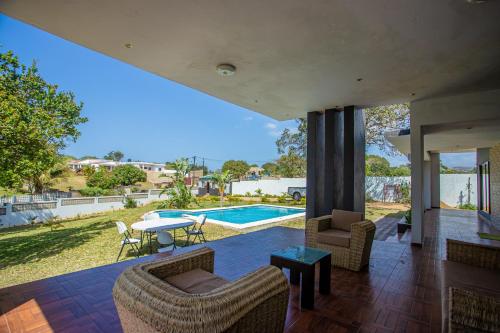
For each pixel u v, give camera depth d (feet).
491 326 4.00
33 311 7.65
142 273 5.36
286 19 8.28
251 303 4.72
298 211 41.19
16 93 22.91
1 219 28.22
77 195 48.06
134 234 23.29
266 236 18.65
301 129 53.62
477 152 32.50
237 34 9.21
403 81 13.46
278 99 17.12
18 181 22.11
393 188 47.34
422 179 16.78
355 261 11.59
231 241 17.04
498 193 24.35
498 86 13.96
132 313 4.58
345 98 16.65
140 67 12.17
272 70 12.36
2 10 7.78
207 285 6.20
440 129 17.97
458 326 4.23
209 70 12.46
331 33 9.07
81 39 9.61
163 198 50.44
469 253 8.34
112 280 9.91
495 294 6.25
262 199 54.03
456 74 12.43
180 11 7.89
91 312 7.63
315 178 20.63
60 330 6.75
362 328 7.08
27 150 22.02
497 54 10.35
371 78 13.15
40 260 16.03
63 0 7.32
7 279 12.98
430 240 18.37
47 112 24.44
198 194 68.64
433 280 10.58
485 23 8.25
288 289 5.67
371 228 12.20
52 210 33.32
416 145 16.74
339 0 7.31
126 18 8.26
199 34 9.23
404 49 10.12
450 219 28.81
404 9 7.64
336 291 9.48
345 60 11.19
